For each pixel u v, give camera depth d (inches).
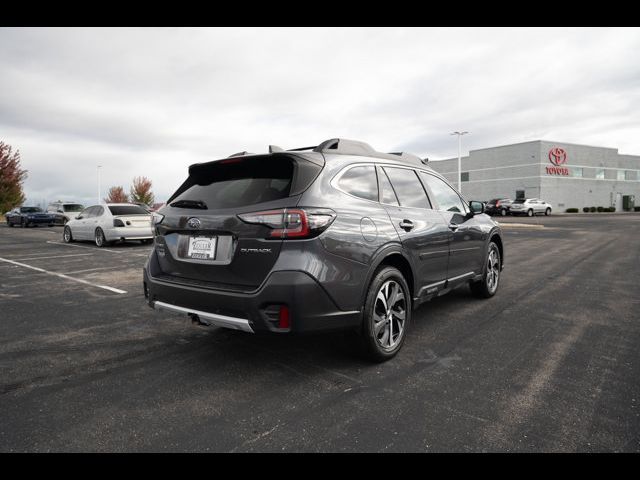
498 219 1222.3
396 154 157.4
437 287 155.4
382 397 101.3
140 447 81.4
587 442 81.2
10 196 1317.7
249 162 120.7
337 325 108.7
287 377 113.9
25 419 92.1
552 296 211.9
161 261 129.5
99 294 226.1
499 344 139.1
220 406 97.7
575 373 114.4
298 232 101.5
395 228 130.0
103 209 495.5
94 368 121.3
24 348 138.8
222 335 151.3
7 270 312.3
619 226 826.2
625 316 173.3
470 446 80.4
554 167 1745.8
